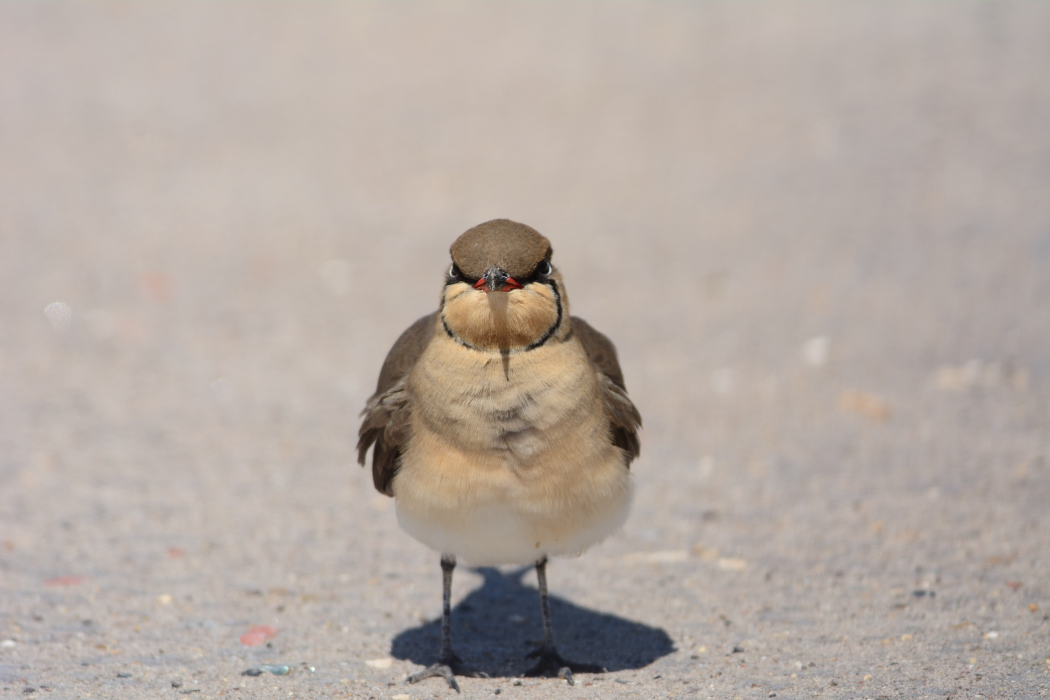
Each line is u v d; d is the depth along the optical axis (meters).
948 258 17.77
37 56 31.30
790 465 12.09
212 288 18.20
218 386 14.87
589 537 7.81
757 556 10.14
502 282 7.14
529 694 7.84
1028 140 22.77
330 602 9.52
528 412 7.40
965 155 22.27
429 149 24.55
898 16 32.50
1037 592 9.02
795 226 19.64
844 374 14.36
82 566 10.05
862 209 20.14
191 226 20.84
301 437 13.35
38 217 21.30
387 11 35.16
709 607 9.24
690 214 20.56
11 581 9.67
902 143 23.20
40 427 13.52
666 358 15.21
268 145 25.06
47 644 8.53
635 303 17.08
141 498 11.65
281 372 15.29
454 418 7.48
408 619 9.29
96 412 14.03
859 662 8.02
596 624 9.09
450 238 19.95
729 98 26.61
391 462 8.16
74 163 24.12
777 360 14.95
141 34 33.28
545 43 31.66
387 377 8.71
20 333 16.55
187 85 29.08
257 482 12.12
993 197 20.12
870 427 12.90
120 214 21.47
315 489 11.96
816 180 21.70
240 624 9.03
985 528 10.27
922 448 12.20
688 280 17.80
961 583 9.28
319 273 18.70
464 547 7.77
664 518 11.06
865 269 17.67
